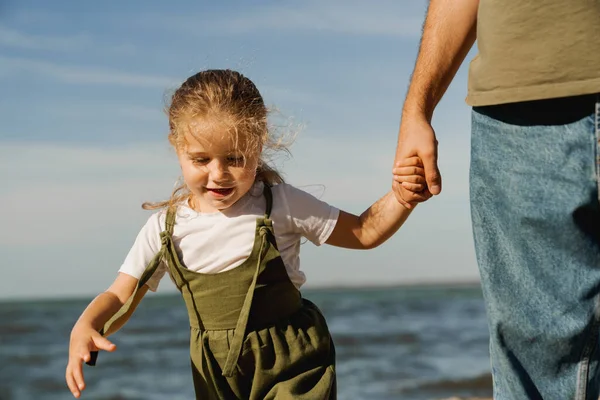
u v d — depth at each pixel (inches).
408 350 790.5
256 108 116.2
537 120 86.1
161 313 1396.4
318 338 114.6
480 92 90.2
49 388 653.9
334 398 115.3
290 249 116.1
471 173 92.7
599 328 86.5
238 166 111.4
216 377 114.0
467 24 99.3
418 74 101.8
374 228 116.3
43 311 1672.0
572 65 82.7
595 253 85.5
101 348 109.2
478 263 92.2
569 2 82.4
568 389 87.8
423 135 98.3
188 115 111.0
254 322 112.4
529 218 86.9
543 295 87.4
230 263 113.1
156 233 117.5
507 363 90.4
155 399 569.9
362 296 2182.6
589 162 83.6
